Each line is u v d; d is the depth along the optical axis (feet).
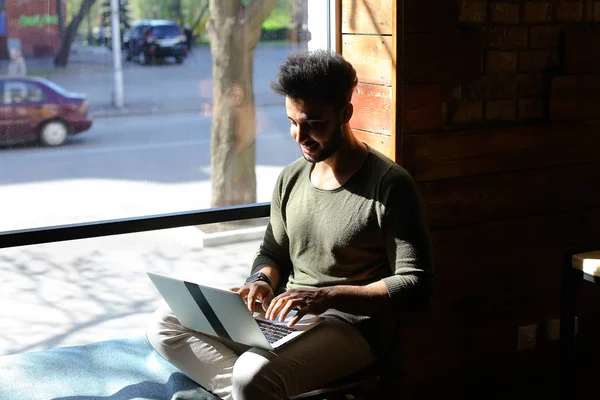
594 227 9.41
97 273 12.32
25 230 7.97
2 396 7.52
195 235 12.07
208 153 10.34
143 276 12.37
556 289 9.36
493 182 8.66
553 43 8.80
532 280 9.18
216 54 10.07
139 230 8.45
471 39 8.24
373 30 8.16
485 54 8.43
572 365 8.13
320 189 7.09
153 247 12.19
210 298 6.25
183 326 7.15
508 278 9.02
